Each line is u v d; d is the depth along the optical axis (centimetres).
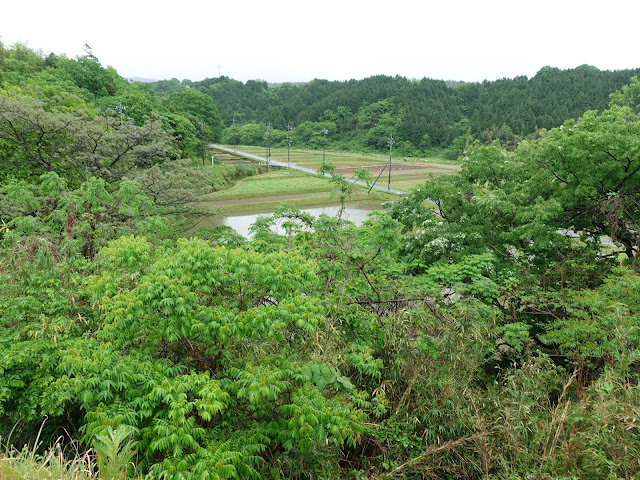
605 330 859
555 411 620
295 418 457
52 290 662
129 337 529
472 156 1748
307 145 14588
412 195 1698
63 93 2386
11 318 619
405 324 774
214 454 418
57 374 544
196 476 391
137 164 2011
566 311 1119
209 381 463
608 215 1412
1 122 1669
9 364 513
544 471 556
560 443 596
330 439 543
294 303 526
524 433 617
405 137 13300
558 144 1466
